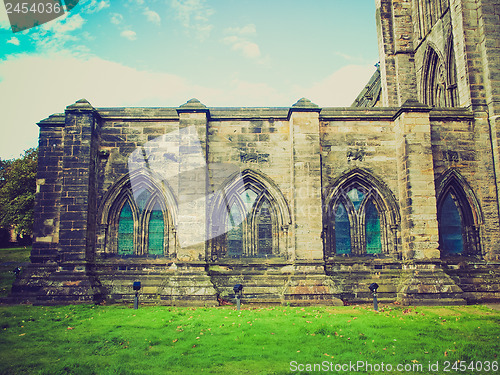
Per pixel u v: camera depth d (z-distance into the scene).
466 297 20.20
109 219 21.77
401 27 31.98
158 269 20.92
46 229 21.38
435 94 31.80
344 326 13.53
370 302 20.11
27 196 43.09
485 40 23.11
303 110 21.14
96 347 11.06
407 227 20.59
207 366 9.27
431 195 20.45
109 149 22.20
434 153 22.17
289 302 18.83
